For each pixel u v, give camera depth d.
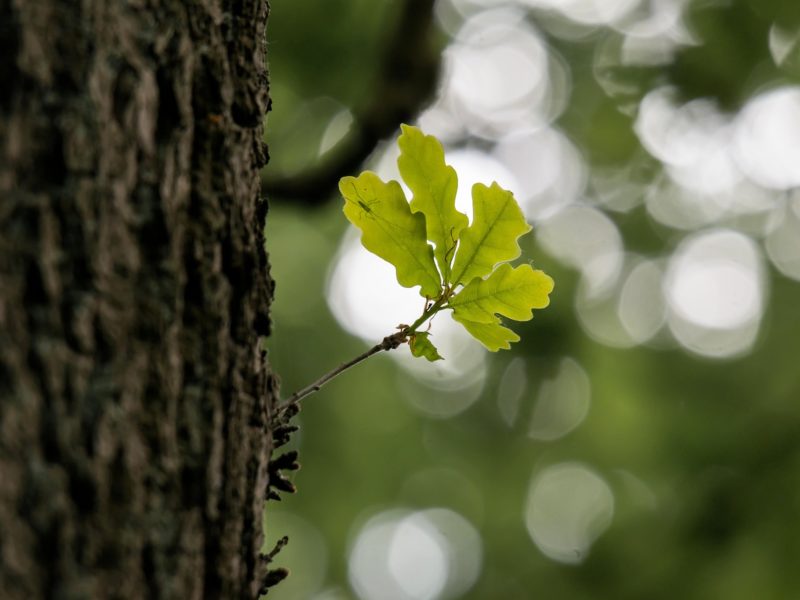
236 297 1.79
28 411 1.41
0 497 1.36
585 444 12.26
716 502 8.84
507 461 13.06
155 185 1.64
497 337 2.36
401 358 13.33
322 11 8.28
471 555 14.45
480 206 2.24
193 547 1.61
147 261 1.61
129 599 1.48
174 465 1.59
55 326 1.46
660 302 13.14
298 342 11.43
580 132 11.34
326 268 11.73
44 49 1.53
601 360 11.63
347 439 11.71
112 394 1.50
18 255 1.45
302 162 9.20
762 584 8.03
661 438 10.39
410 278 2.29
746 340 11.36
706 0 8.99
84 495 1.45
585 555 9.80
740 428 9.60
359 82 8.66
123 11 1.65
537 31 12.27
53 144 1.51
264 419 1.87
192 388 1.65
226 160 1.79
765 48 8.95
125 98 1.61
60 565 1.41
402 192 2.22
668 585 8.72
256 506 1.80
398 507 13.95
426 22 6.82
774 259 13.20
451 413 13.28
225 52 1.83
